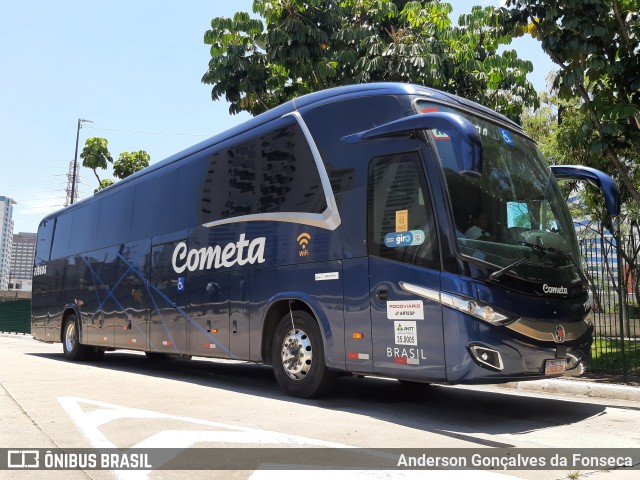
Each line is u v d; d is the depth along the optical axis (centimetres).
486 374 578
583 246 1002
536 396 827
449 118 579
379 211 679
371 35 1385
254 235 853
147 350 1103
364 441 528
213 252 936
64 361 1421
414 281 628
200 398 774
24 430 564
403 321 634
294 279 770
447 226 612
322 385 741
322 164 758
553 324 625
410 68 1291
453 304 591
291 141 816
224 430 562
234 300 875
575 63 1038
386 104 706
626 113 994
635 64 1015
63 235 1534
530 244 655
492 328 585
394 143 676
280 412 668
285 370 784
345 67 1450
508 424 628
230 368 1253
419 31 1444
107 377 1025
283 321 793
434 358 603
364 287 679
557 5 989
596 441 549
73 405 700
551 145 1775
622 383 914
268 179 845
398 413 681
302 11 1409
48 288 1572
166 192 1101
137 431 557
